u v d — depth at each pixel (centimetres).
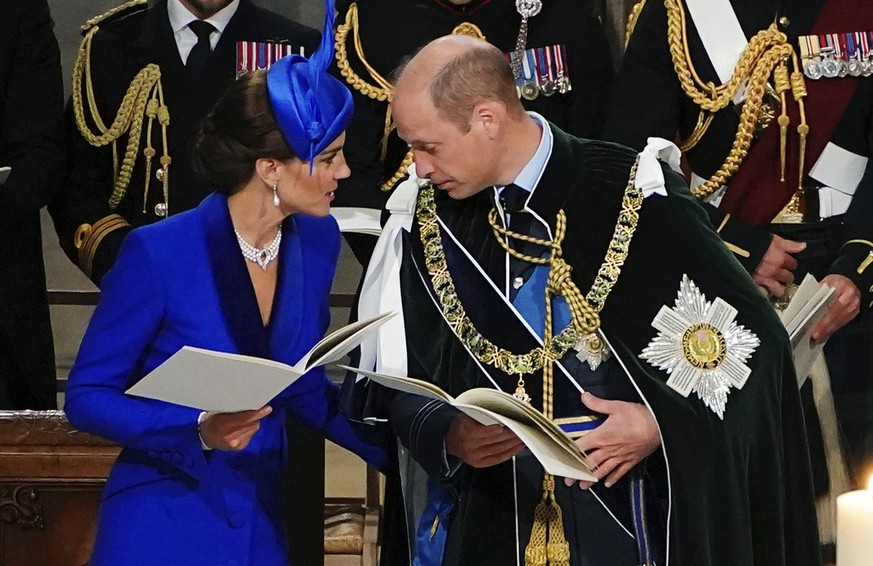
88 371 849
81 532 1089
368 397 899
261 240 871
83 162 1269
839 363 1122
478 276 880
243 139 832
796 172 1127
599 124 1191
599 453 840
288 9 1630
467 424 845
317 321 898
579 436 859
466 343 874
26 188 1225
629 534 870
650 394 844
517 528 872
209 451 866
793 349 950
